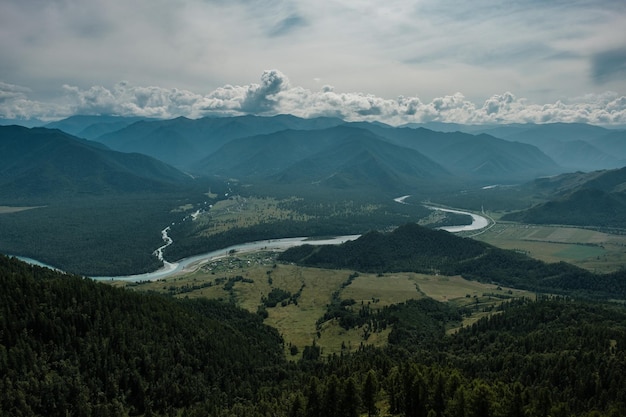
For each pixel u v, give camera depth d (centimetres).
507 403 17612
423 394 19762
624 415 18425
